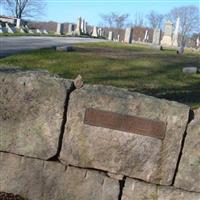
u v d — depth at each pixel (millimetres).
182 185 2084
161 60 7180
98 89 2133
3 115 2197
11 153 2217
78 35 21516
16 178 2223
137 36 34375
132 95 2109
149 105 2080
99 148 2129
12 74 2197
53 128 2156
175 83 4965
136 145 2098
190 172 2072
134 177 2119
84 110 2129
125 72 5352
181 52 10680
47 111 2156
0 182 2234
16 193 2229
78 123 2135
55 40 12570
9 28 17141
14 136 2199
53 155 2172
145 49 10375
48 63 5629
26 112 2178
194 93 4441
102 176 2143
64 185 2182
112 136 2111
